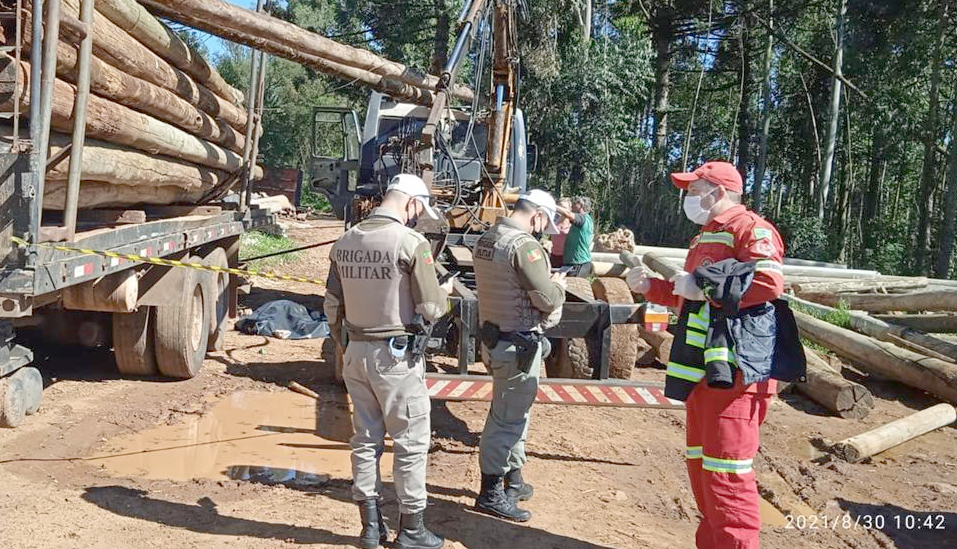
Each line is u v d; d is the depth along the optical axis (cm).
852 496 516
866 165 3170
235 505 425
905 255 2516
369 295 369
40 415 557
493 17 949
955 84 2509
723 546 354
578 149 2723
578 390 536
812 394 739
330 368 753
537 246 427
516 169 1067
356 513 425
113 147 559
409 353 371
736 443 354
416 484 377
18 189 418
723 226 366
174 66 695
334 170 1130
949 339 959
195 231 683
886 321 1012
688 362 357
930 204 2648
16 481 436
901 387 819
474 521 425
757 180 2759
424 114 1034
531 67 2661
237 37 702
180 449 518
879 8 2389
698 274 342
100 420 561
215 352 801
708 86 3919
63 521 388
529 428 610
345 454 528
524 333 430
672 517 460
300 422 591
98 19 506
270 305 947
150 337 662
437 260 785
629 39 2794
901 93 2564
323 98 4334
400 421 372
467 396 526
